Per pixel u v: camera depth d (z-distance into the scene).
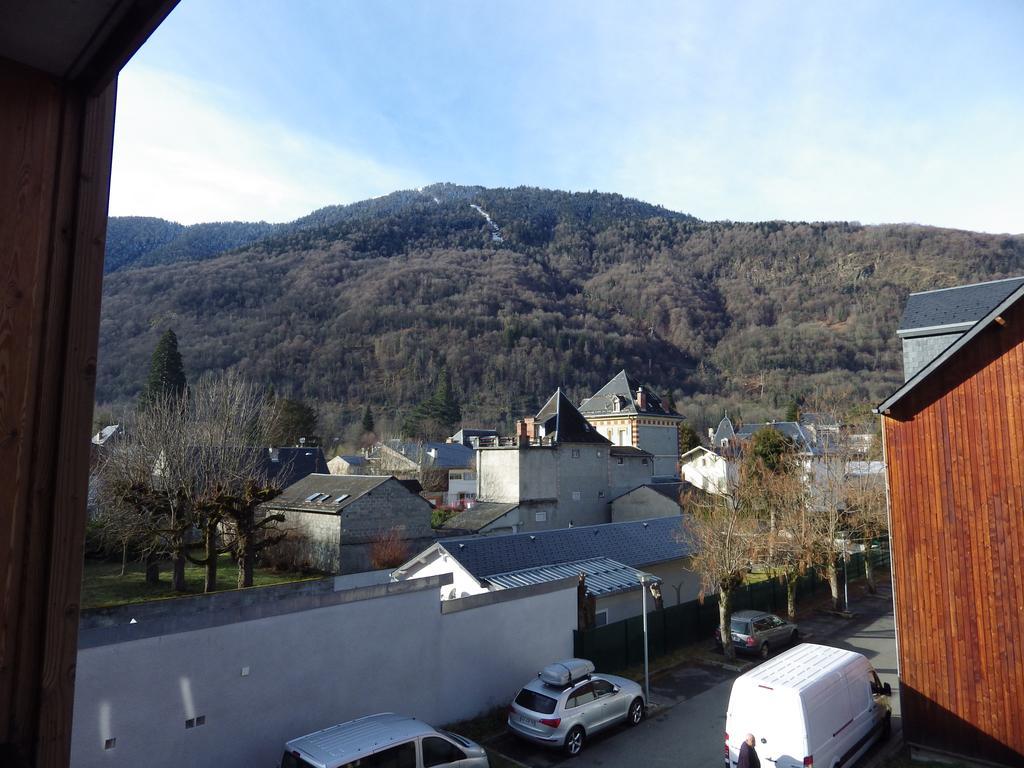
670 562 27.30
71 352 3.18
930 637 13.56
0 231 3.01
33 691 2.96
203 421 36.81
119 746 10.05
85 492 3.19
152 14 2.79
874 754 13.99
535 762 13.67
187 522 29.27
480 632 15.96
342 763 9.56
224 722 11.27
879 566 38.47
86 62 3.19
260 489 31.81
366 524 37.62
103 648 10.05
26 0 2.71
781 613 27.52
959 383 13.57
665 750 14.33
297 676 12.36
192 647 11.02
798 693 11.96
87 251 3.28
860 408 49.72
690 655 21.48
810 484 33.88
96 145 3.36
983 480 13.12
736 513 26.25
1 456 2.94
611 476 49.50
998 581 12.80
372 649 13.65
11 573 2.94
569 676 14.69
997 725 12.60
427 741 10.77
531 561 22.69
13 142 3.10
